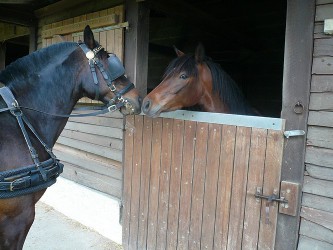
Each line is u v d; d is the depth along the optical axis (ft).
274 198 6.12
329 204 5.61
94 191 11.06
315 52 5.58
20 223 5.93
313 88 5.64
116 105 6.88
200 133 7.25
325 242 5.69
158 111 7.09
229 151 6.77
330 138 5.51
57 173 6.40
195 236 7.51
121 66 6.97
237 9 15.07
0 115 5.65
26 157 5.71
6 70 6.22
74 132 12.14
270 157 6.17
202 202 7.32
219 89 7.93
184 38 16.07
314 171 5.74
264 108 15.75
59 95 6.57
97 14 10.11
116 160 10.10
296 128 5.87
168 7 10.12
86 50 6.76
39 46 13.88
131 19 8.96
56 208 12.80
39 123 6.30
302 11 5.66
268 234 6.31
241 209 6.67
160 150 8.11
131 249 9.17
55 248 9.75
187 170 7.55
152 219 8.48
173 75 7.36
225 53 16.58
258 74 15.84
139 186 8.76
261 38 15.14
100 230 10.68
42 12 13.25
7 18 12.96
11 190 5.42
